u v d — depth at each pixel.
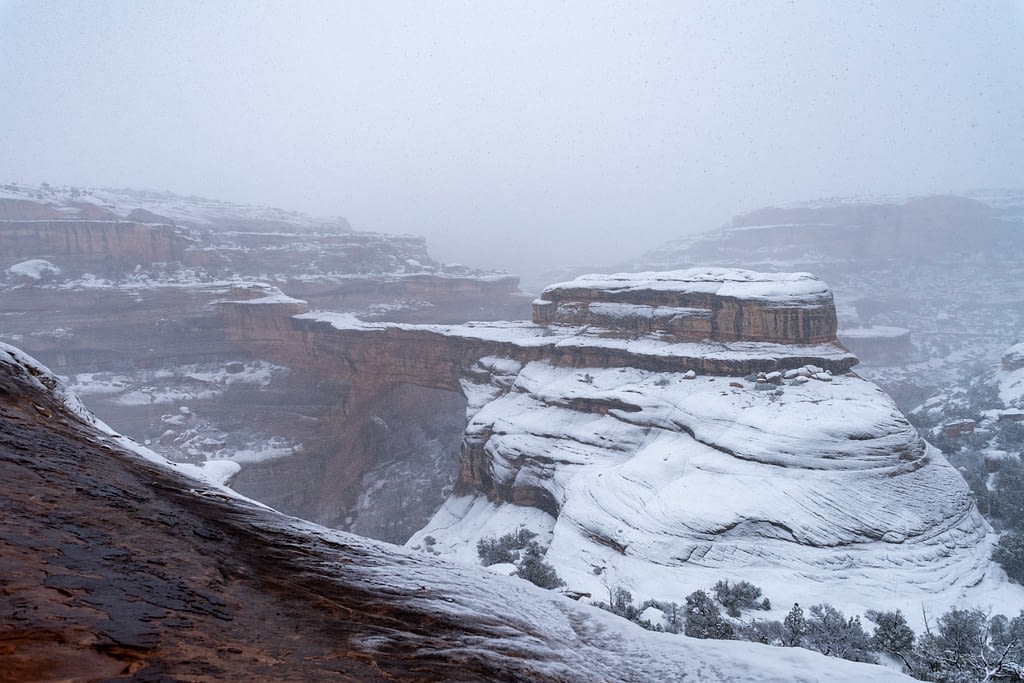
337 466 107.44
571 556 47.84
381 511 101.31
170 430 102.06
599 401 69.50
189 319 116.62
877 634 30.53
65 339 109.50
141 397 105.88
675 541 44.34
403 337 103.56
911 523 44.78
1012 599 40.12
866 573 41.06
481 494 76.81
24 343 107.75
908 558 42.25
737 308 71.75
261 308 116.50
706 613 34.41
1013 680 14.09
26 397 7.62
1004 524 53.34
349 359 108.50
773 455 49.75
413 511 98.75
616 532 47.22
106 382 107.69
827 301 70.12
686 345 74.31
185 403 107.75
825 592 39.66
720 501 46.56
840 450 49.25
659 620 34.03
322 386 110.75
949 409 96.62
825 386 61.50
